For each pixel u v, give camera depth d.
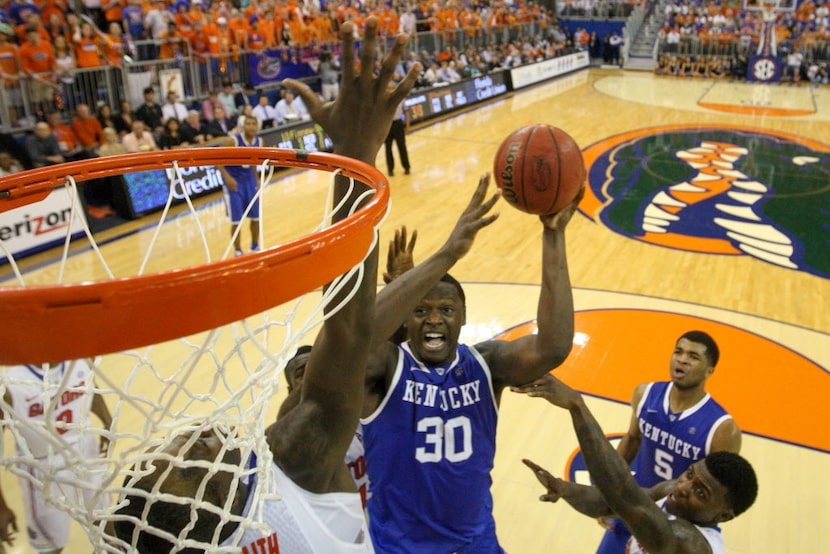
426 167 11.97
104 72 10.23
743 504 2.22
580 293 7.25
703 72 25.09
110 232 8.34
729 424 3.07
